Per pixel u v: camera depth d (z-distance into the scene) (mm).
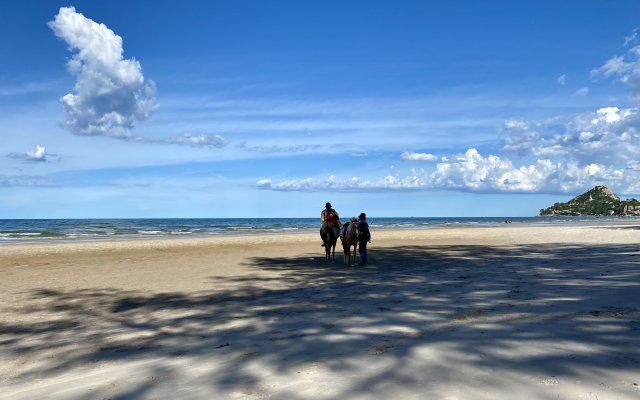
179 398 3510
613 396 2996
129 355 5148
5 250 23188
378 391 3336
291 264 16484
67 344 5949
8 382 4402
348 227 15562
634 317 5445
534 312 6133
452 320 5969
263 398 3363
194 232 48844
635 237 28516
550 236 31797
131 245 26906
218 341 5559
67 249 24031
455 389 3270
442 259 16922
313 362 4277
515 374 3535
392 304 7559
